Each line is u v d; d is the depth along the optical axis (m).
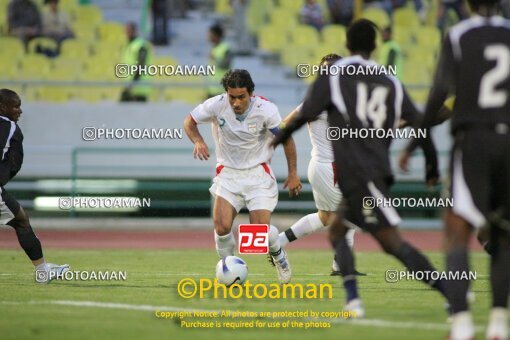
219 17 84.62
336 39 81.06
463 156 21.05
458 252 21.02
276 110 32.72
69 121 67.50
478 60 21.33
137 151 64.81
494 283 21.22
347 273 25.53
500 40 21.42
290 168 33.28
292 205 65.00
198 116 32.88
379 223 24.19
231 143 32.88
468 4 22.20
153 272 39.75
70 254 49.25
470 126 21.16
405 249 24.28
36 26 76.81
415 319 25.27
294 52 79.88
